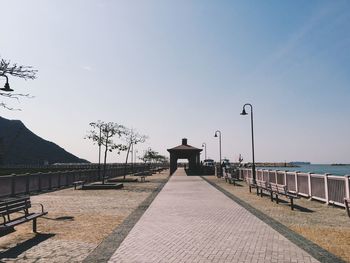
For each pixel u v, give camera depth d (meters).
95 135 29.20
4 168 71.38
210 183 30.19
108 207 14.47
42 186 23.22
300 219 11.21
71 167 77.69
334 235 8.72
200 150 50.88
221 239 8.30
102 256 6.85
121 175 48.25
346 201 11.04
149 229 9.62
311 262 6.31
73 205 15.20
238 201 16.31
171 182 32.03
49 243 8.00
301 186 17.72
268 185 16.81
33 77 9.36
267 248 7.38
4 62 8.84
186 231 9.30
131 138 39.16
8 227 7.66
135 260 6.56
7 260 6.62
